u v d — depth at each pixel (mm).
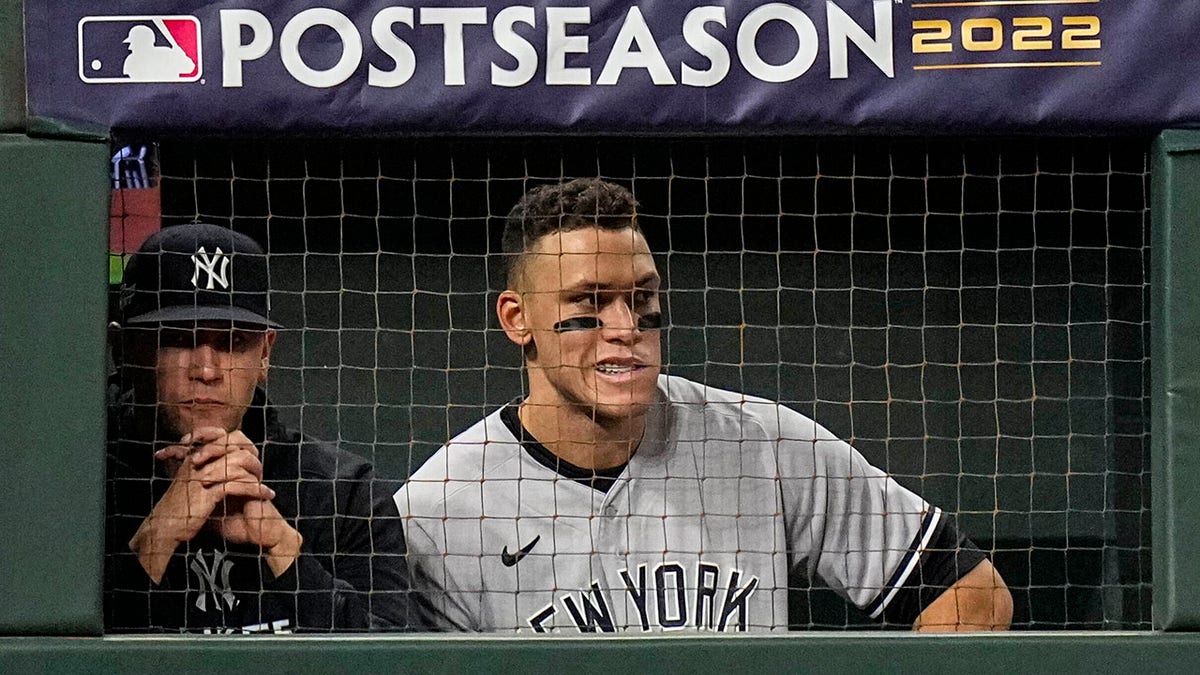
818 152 15117
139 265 12844
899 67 11883
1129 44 11844
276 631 12867
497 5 11859
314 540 13570
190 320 12719
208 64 11750
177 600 13125
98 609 11555
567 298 13633
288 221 15484
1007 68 11859
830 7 11883
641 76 11875
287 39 11781
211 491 12664
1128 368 15508
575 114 11859
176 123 11734
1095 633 11852
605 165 15555
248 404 13031
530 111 11859
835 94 11867
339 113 11812
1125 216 15430
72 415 11586
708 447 14281
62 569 11531
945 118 11852
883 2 11883
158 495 13195
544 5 11859
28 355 11570
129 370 13016
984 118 11859
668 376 14672
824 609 15094
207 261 12875
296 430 14312
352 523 13680
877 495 14406
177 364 12898
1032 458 15641
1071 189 14320
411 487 14016
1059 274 15625
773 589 13453
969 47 11867
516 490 14031
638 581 13891
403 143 14398
